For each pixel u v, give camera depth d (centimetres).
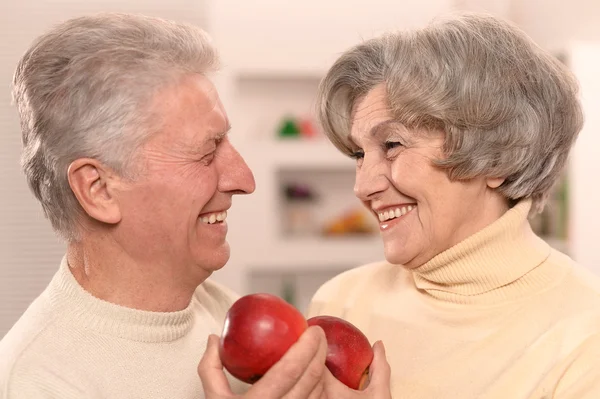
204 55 120
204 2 402
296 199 424
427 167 124
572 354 119
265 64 407
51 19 387
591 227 344
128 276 120
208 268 124
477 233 128
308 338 99
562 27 364
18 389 108
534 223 361
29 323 118
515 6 397
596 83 339
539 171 129
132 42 114
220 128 120
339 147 139
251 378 102
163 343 123
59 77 114
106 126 113
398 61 122
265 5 405
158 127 114
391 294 146
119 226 118
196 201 117
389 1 407
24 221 380
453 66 120
